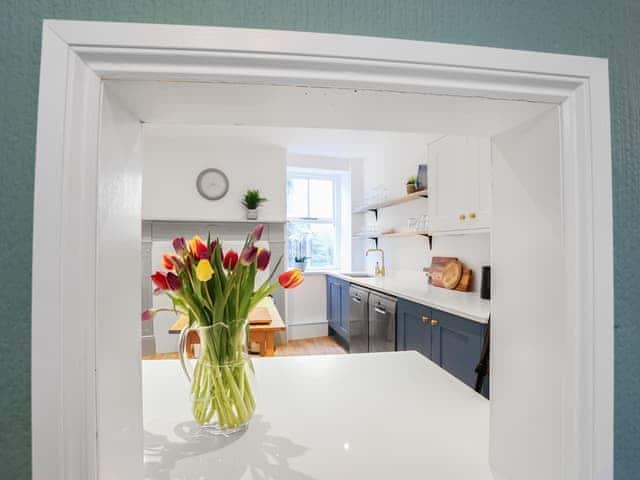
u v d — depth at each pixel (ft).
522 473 2.12
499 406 2.31
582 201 1.89
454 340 7.00
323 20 1.69
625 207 1.99
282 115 2.10
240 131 12.37
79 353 1.49
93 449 1.53
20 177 1.51
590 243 1.88
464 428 2.71
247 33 1.58
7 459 1.51
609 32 1.99
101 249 1.59
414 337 8.59
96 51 1.51
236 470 2.19
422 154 12.00
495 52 1.78
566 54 1.91
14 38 1.52
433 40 1.79
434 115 2.10
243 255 2.49
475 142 7.45
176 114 2.02
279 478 2.12
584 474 1.86
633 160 2.01
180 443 2.47
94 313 1.54
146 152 13.51
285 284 2.79
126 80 1.61
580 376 1.87
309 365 4.03
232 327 2.60
